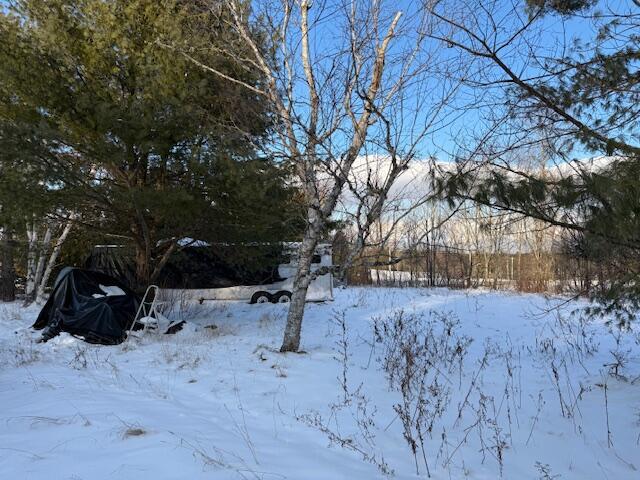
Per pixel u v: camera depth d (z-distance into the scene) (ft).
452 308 48.42
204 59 30.07
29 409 16.89
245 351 26.94
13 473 11.34
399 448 15.42
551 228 16.17
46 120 32.04
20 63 30.86
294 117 24.67
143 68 31.12
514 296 56.80
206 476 11.34
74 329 31.83
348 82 24.89
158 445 13.08
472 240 80.18
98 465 11.79
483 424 17.72
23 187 30.50
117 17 32.37
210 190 34.04
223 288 54.49
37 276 51.72
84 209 36.06
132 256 44.86
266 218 33.78
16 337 33.47
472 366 25.93
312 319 43.75
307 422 16.76
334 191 25.81
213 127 29.50
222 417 16.98
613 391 21.25
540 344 30.91
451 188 14.93
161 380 21.76
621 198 11.85
